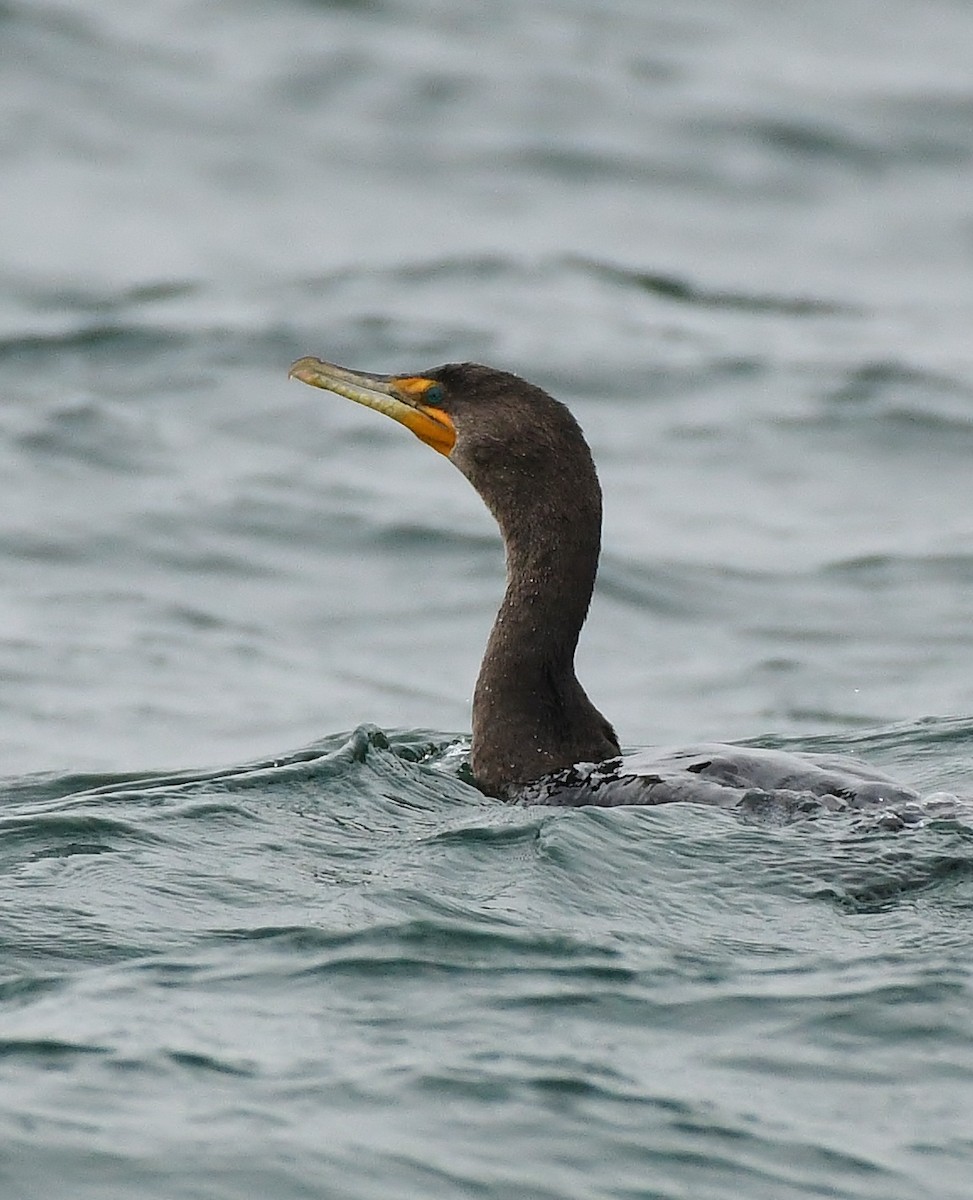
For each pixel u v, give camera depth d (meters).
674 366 23.39
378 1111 7.05
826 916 8.68
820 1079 7.35
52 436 20.50
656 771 10.45
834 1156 6.88
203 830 10.01
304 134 32.38
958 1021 7.70
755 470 20.61
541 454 11.28
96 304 25.58
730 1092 7.24
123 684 15.22
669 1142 6.93
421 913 8.66
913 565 18.03
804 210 30.30
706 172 31.30
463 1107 7.09
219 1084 7.20
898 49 36.97
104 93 33.31
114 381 22.62
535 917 8.64
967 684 15.41
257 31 35.97
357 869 9.42
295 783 10.77
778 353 24.09
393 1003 7.85
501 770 11.05
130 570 17.64
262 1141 6.84
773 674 15.74
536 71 34.75
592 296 26.19
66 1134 6.84
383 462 20.66
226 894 9.09
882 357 23.89
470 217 29.55
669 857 9.25
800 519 19.33
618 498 19.67
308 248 28.23
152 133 32.25
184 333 23.89
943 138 32.41
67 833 9.91
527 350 23.72
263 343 23.69
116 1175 6.64
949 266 28.44
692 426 21.77
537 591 11.21
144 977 8.11
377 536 18.47
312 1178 6.66
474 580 17.72
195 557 17.94
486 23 37.12
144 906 8.93
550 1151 6.86
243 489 19.45
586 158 31.56
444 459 20.86
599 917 8.68
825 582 17.72
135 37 35.34
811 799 9.91
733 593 17.47
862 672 15.78
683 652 16.31
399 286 26.38
